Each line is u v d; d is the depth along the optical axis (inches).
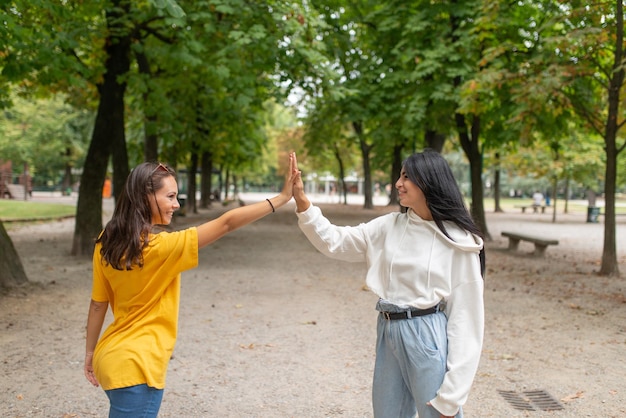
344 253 108.3
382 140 757.3
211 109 813.9
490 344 237.9
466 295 98.1
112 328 97.0
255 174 2581.2
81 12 439.5
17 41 323.0
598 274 435.2
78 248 486.0
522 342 241.0
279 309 303.1
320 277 414.6
